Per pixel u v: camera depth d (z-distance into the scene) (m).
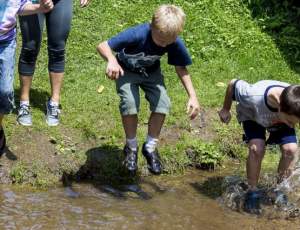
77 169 6.65
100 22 9.75
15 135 6.89
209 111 7.85
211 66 9.00
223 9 10.53
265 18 10.39
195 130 7.52
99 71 8.52
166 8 5.91
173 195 6.47
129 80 6.27
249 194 6.25
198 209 6.20
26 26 6.92
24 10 6.25
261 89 6.02
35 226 5.68
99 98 7.81
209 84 8.52
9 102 6.38
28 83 7.09
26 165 6.56
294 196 6.42
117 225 5.80
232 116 7.84
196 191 6.58
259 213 6.14
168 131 7.42
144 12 10.12
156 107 6.36
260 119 6.06
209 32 9.84
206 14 10.27
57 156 6.72
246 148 7.42
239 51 9.48
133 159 6.40
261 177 6.74
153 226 5.82
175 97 8.02
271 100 5.91
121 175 6.73
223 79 8.73
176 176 6.89
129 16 9.98
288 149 6.17
